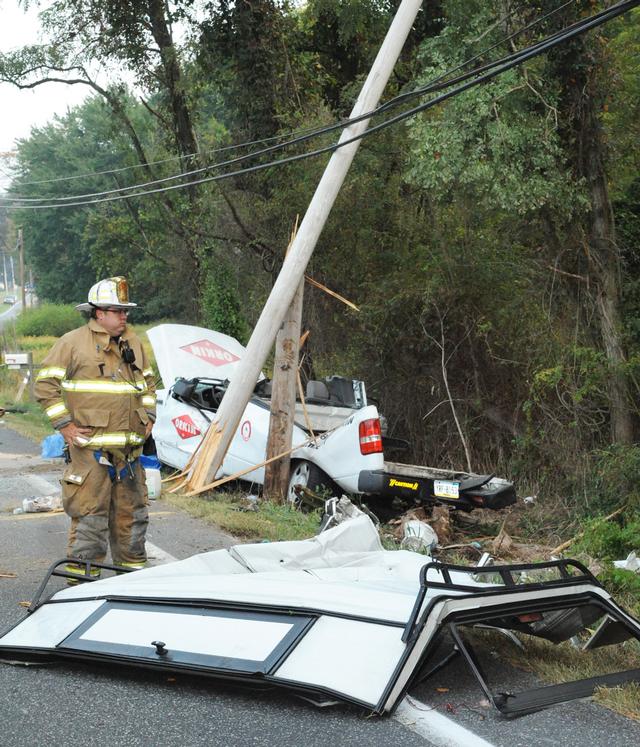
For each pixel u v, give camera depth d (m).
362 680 3.84
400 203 14.66
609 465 10.70
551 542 10.22
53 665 4.63
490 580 6.34
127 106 25.61
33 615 4.89
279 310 10.51
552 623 4.57
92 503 5.91
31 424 18.70
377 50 19.62
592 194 11.38
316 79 19.55
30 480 11.22
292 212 15.80
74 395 5.93
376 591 4.50
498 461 12.95
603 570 6.84
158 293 42.56
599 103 11.31
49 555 7.23
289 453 10.51
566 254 11.92
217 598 4.44
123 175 24.62
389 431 14.36
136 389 6.06
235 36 18.00
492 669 4.56
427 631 3.88
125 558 6.21
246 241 17.61
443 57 11.77
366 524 5.83
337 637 4.04
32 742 3.76
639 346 11.43
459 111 10.94
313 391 11.42
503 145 10.78
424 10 18.12
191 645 4.18
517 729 3.80
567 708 4.03
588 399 11.72
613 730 3.80
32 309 62.69
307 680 3.84
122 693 4.25
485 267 12.86
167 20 19.77
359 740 3.69
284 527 8.58
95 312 6.01
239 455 11.38
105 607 4.67
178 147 21.25
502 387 13.01
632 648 5.03
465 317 13.00
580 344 11.73
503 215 12.66
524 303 12.38
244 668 3.95
